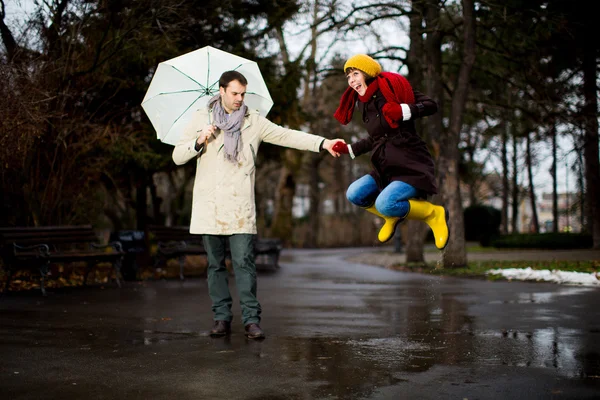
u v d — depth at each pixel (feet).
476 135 102.01
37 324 21.56
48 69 35.17
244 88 18.78
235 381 13.64
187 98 20.56
